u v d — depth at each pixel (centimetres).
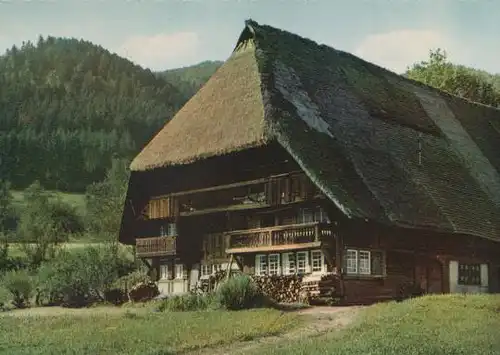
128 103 9906
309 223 2961
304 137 3117
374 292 3123
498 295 2512
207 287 3322
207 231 3588
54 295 3612
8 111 8188
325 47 4125
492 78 6219
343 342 1712
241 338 1911
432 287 3475
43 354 1734
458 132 4394
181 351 1761
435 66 6238
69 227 5894
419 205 3344
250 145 3095
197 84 11056
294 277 2997
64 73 9406
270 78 3400
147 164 3603
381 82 4209
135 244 4112
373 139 3569
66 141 8256
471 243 3669
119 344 1847
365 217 2897
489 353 1567
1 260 5116
